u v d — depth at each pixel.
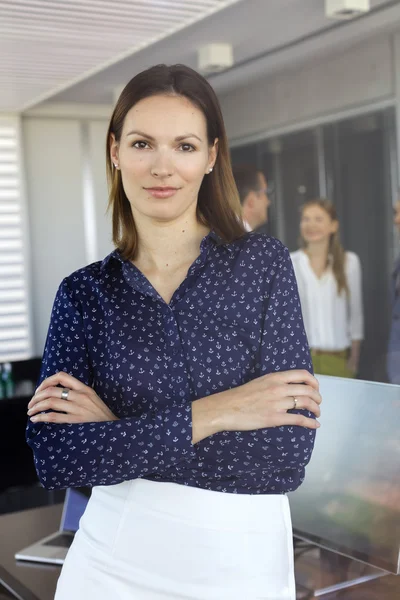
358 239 5.68
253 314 1.37
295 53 5.73
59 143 7.31
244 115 6.80
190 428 1.27
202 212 1.46
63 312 1.43
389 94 5.29
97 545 1.35
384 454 1.50
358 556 1.55
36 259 7.26
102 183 7.49
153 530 1.30
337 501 1.60
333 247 4.95
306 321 5.05
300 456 1.30
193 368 1.35
